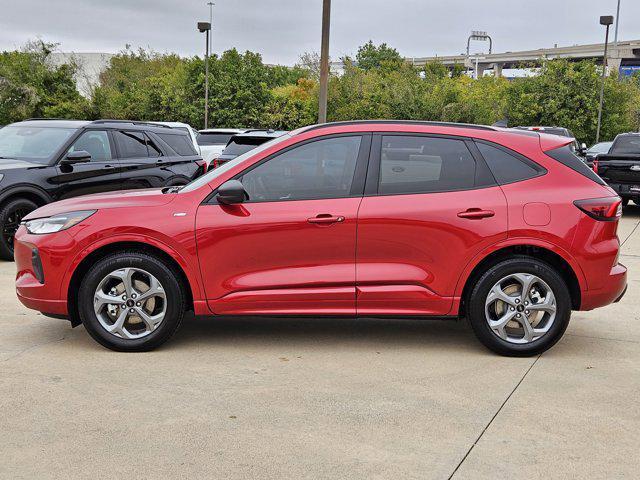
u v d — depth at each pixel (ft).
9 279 24.59
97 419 12.46
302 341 17.65
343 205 16.22
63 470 10.56
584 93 136.46
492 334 16.48
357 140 16.67
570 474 10.74
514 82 144.77
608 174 48.78
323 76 41.39
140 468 10.66
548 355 16.87
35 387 13.98
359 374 15.16
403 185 16.46
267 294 16.22
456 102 132.16
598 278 16.39
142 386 14.16
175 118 144.15
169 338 16.51
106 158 31.19
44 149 29.91
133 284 16.31
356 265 16.25
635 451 11.59
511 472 10.77
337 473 10.61
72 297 16.66
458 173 16.58
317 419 12.64
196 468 10.69
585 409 13.39
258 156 16.62
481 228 16.14
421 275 16.28
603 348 17.58
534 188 16.46
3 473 10.43
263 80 144.36
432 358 16.43
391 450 11.43
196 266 16.19
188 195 16.52
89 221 16.28
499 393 14.15
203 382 14.47
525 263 16.24
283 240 16.16
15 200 28.02
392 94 132.67
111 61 198.18
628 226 44.21
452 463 11.02
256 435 11.91
